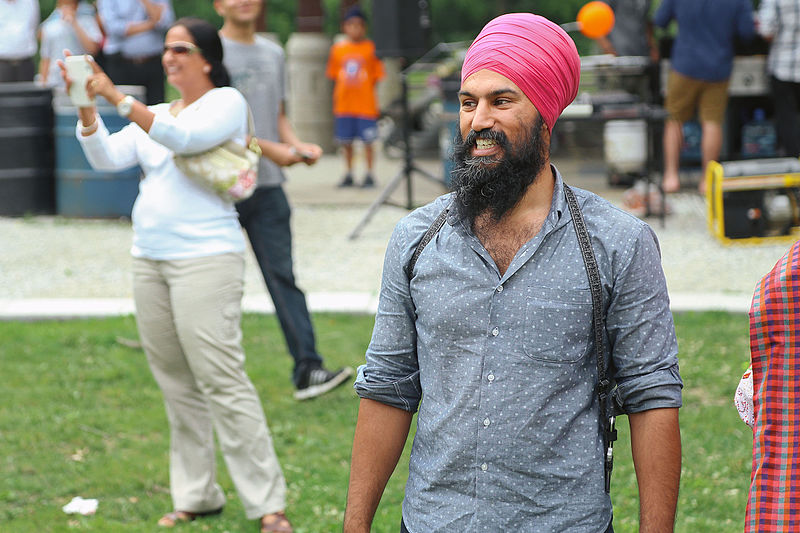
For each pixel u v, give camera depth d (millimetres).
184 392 12297
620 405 6574
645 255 6426
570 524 6402
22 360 18812
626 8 30734
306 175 40688
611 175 33719
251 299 22391
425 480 6656
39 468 14375
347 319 20891
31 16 37719
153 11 33844
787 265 6043
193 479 12586
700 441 14672
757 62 31781
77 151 31328
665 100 31891
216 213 11648
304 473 14070
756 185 25797
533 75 6352
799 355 5922
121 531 12320
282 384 17500
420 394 7070
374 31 28562
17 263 26156
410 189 28484
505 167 6379
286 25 97125
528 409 6375
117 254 27016
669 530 6363
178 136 11102
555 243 6449
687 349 18266
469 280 6484
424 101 43719
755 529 5910
